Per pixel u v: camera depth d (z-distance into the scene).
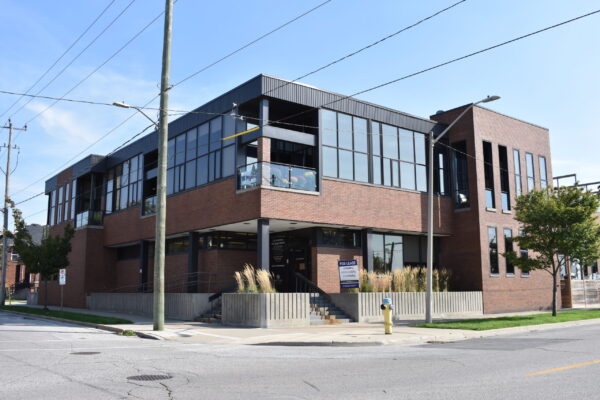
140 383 8.58
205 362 11.09
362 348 13.91
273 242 27.11
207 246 26.45
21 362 10.98
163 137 18.98
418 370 9.78
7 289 53.72
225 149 24.19
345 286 20.89
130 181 33.47
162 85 19.22
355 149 24.92
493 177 28.78
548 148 32.84
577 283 37.25
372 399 7.22
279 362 11.08
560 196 23.17
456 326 18.58
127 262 34.88
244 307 20.05
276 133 22.31
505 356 11.66
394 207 25.97
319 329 18.50
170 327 19.62
